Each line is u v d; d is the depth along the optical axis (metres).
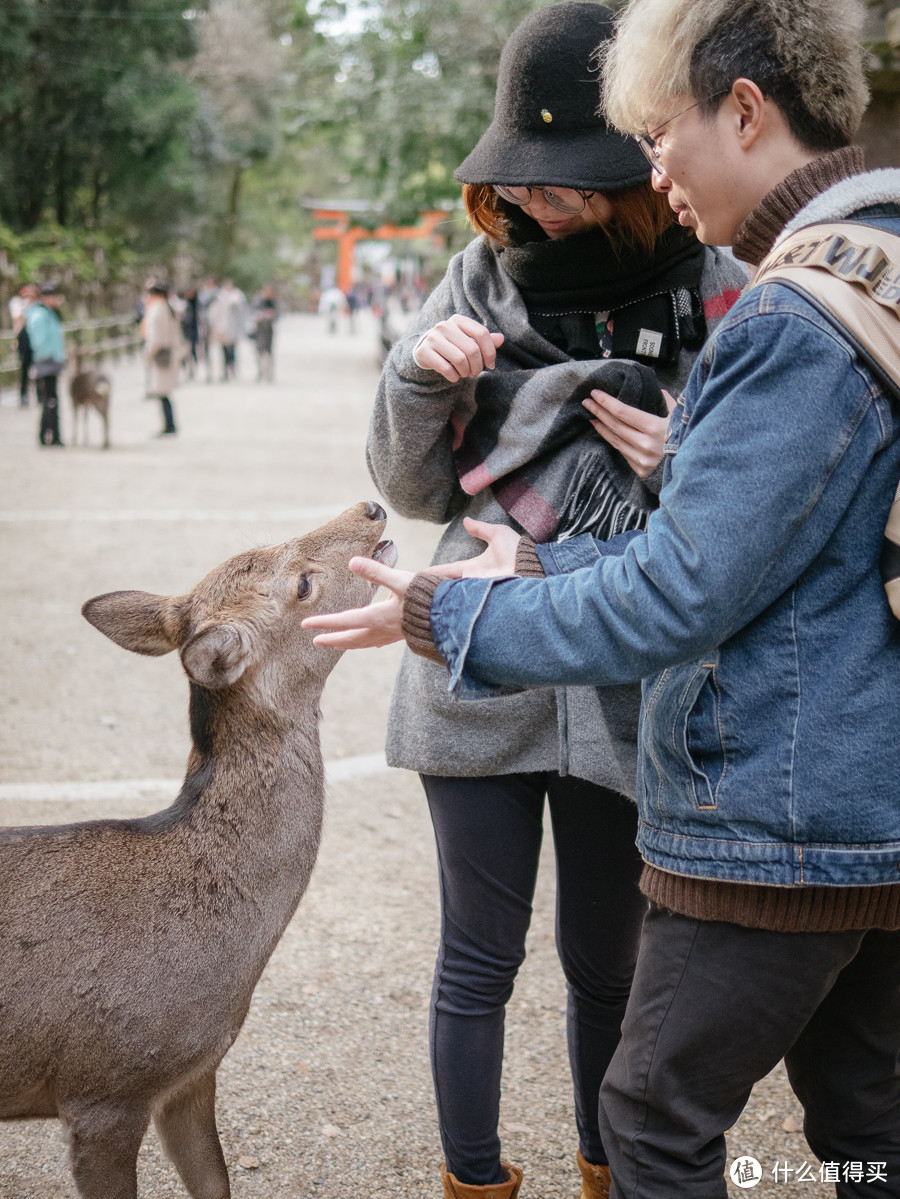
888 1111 1.93
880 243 1.56
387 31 16.64
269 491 11.75
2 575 8.20
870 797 1.59
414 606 1.79
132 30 26.91
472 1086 2.38
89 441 15.42
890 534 1.57
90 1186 2.28
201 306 29.59
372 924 3.95
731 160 1.66
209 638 2.24
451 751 2.33
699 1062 1.76
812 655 1.60
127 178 30.41
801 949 1.68
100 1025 2.22
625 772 2.26
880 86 4.89
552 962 3.81
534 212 2.26
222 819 2.40
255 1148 2.87
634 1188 1.82
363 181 20.70
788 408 1.51
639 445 2.18
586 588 1.64
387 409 2.34
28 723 5.61
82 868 2.33
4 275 22.47
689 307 2.30
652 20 1.67
